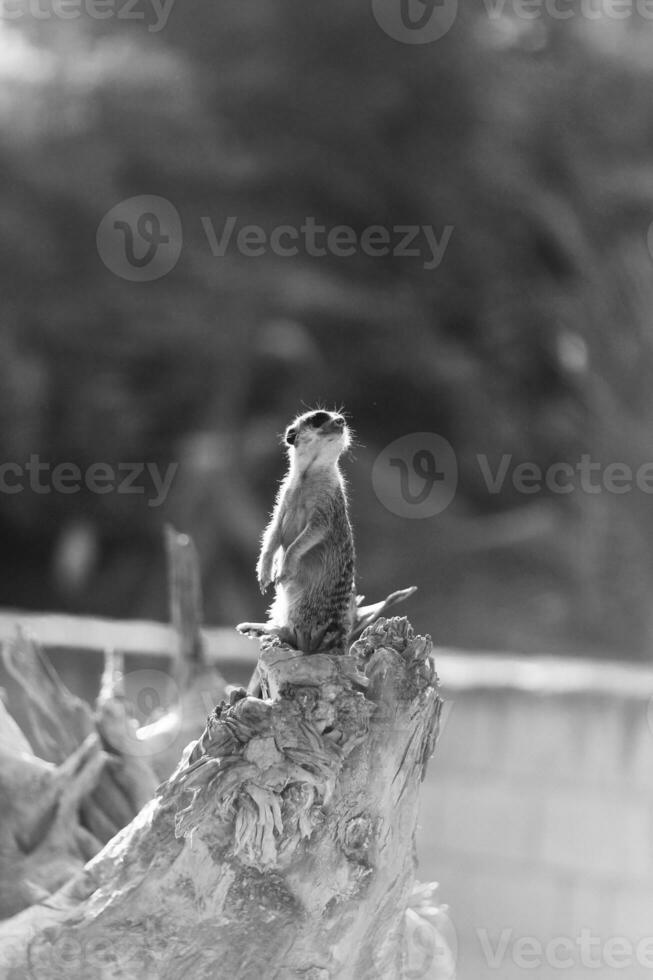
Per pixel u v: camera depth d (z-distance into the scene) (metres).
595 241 35.81
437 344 36.38
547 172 37.03
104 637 11.94
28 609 34.75
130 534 34.91
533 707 11.18
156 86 33.66
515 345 37.00
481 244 36.78
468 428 36.34
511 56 37.38
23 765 6.44
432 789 11.11
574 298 35.62
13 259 32.88
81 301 33.44
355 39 35.50
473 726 11.23
